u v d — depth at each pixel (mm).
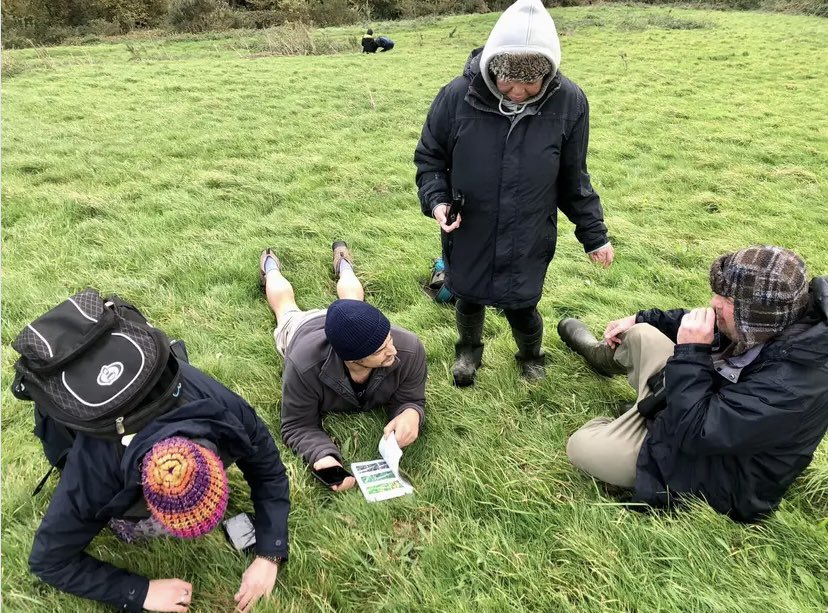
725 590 2053
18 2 27406
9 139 7516
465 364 3176
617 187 6516
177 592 1951
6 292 3803
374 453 2713
